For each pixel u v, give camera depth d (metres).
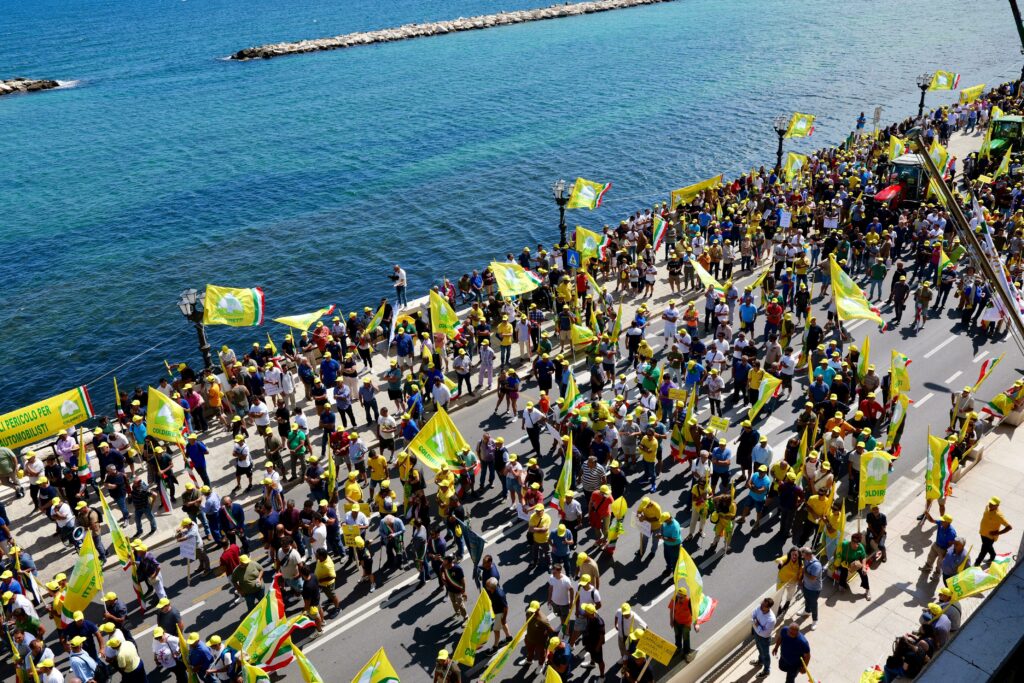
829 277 36.25
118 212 61.62
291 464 25.92
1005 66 96.25
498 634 18.23
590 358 27.92
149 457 24.08
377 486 24.42
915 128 13.97
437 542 20.11
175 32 171.62
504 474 23.25
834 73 96.62
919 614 18.69
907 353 31.09
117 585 21.12
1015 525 21.38
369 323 32.91
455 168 69.06
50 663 16.30
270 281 49.47
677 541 19.70
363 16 186.38
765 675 17.06
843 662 17.41
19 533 23.17
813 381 25.72
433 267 50.66
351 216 59.28
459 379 29.45
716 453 22.09
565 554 19.20
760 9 152.25
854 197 42.56
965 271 36.34
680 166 66.94
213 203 63.06
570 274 37.12
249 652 16.55
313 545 19.73
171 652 17.08
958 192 44.19
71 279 50.41
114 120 91.88
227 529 21.89
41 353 42.22
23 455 27.36
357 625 19.45
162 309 46.31
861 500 19.41
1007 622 11.77
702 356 29.97
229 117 90.88
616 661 17.91
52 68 130.12
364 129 82.75
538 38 134.38
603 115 83.44
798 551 18.14
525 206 59.78
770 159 67.44
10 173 72.38
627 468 24.86
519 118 84.00
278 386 26.94
